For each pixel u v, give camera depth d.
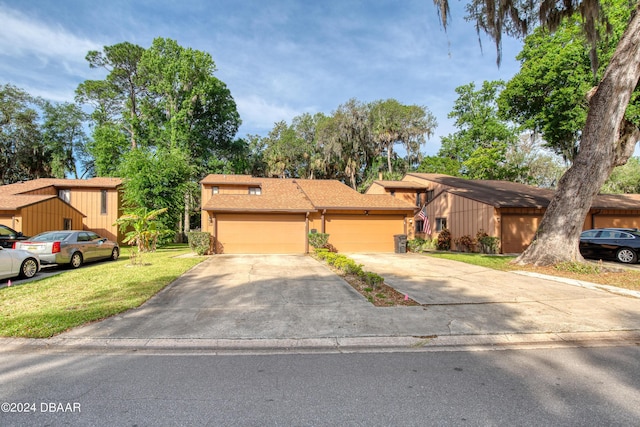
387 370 3.87
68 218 21.48
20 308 6.04
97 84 35.16
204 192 25.50
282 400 3.16
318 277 9.57
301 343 4.70
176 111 33.97
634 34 10.09
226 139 40.41
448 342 4.80
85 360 4.09
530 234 17.91
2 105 32.69
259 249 17.09
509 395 3.27
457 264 12.63
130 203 22.86
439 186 23.31
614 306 6.55
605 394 3.30
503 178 33.44
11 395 3.22
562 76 21.12
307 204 17.98
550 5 10.53
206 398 3.18
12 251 8.79
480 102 35.91
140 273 9.86
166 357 4.22
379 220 18.73
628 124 11.12
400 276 9.90
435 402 3.13
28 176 37.12
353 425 2.74
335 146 40.34
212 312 6.05
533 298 7.18
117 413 2.91
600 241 13.78
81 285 8.06
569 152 25.47
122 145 33.94
